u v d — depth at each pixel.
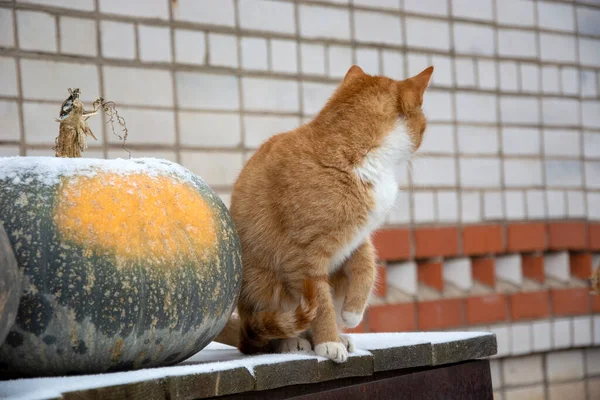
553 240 6.02
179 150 4.57
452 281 5.63
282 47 4.99
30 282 1.97
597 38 6.41
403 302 5.23
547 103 6.11
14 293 1.83
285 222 2.57
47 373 2.07
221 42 4.76
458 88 5.69
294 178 2.58
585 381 6.09
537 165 6.03
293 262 2.56
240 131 4.80
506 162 5.88
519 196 5.92
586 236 6.18
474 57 5.78
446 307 5.42
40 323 1.98
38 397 1.77
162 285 2.10
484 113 5.80
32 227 2.00
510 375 5.74
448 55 5.66
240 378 2.17
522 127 5.98
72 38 4.26
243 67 4.84
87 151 4.25
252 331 2.53
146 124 4.46
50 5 4.21
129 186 2.16
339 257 2.66
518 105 5.96
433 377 2.71
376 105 2.74
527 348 5.73
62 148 2.36
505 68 5.93
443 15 5.66
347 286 2.87
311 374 2.35
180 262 2.15
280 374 2.27
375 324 5.07
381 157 2.71
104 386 1.90
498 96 5.88
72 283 1.99
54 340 2.00
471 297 5.55
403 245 5.29
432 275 5.49
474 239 5.62
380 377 2.60
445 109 5.62
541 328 5.81
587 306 6.07
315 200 2.55
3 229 1.87
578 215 6.21
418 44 5.54
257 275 2.63
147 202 2.16
